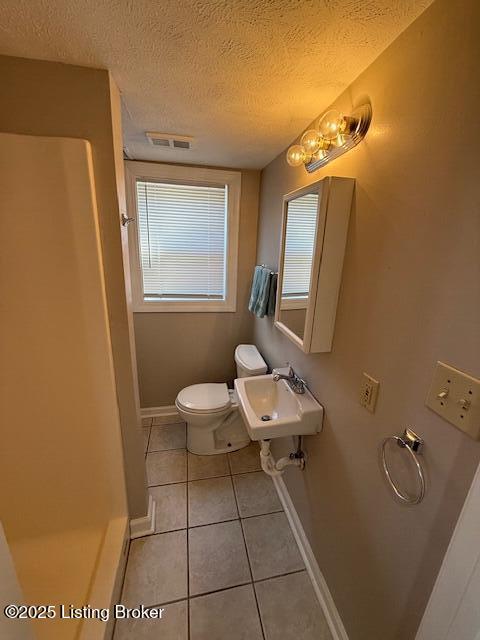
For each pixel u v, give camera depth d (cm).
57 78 88
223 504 162
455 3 54
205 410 185
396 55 71
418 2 60
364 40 72
